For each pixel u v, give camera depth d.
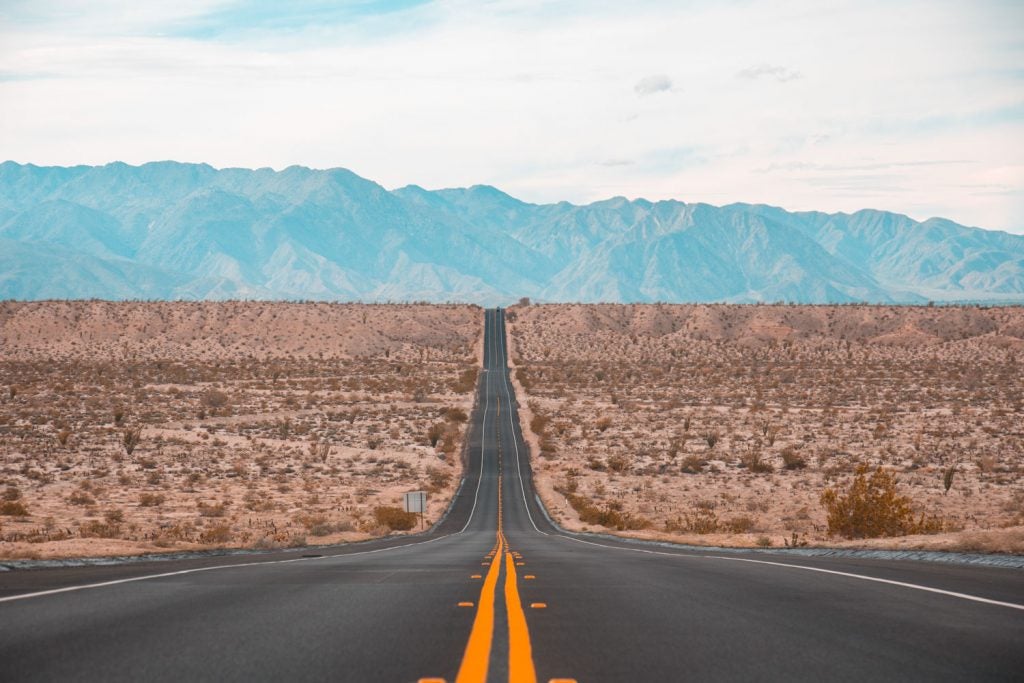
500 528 68.62
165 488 84.94
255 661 7.75
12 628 9.36
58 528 49.75
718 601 11.51
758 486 92.62
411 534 58.03
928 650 8.17
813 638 8.79
